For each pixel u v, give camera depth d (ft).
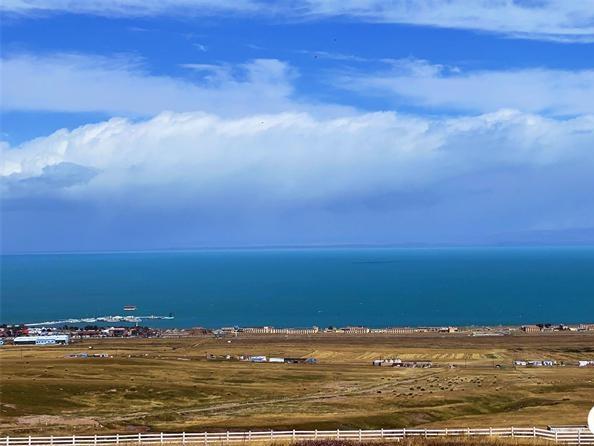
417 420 249.34
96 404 284.82
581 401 287.28
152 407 285.02
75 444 180.55
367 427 230.27
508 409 286.05
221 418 247.91
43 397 285.43
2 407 262.26
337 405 284.20
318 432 186.60
